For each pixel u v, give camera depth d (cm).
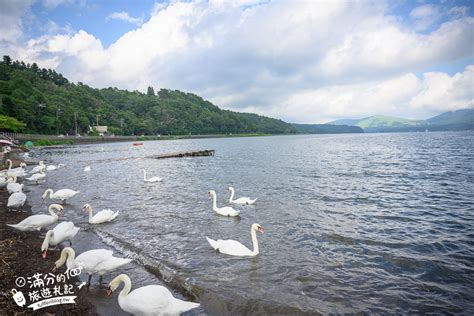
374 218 1442
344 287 809
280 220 1425
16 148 7138
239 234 1234
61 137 10938
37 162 4359
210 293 774
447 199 1797
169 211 1588
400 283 830
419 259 979
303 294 773
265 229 1294
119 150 7819
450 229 1270
